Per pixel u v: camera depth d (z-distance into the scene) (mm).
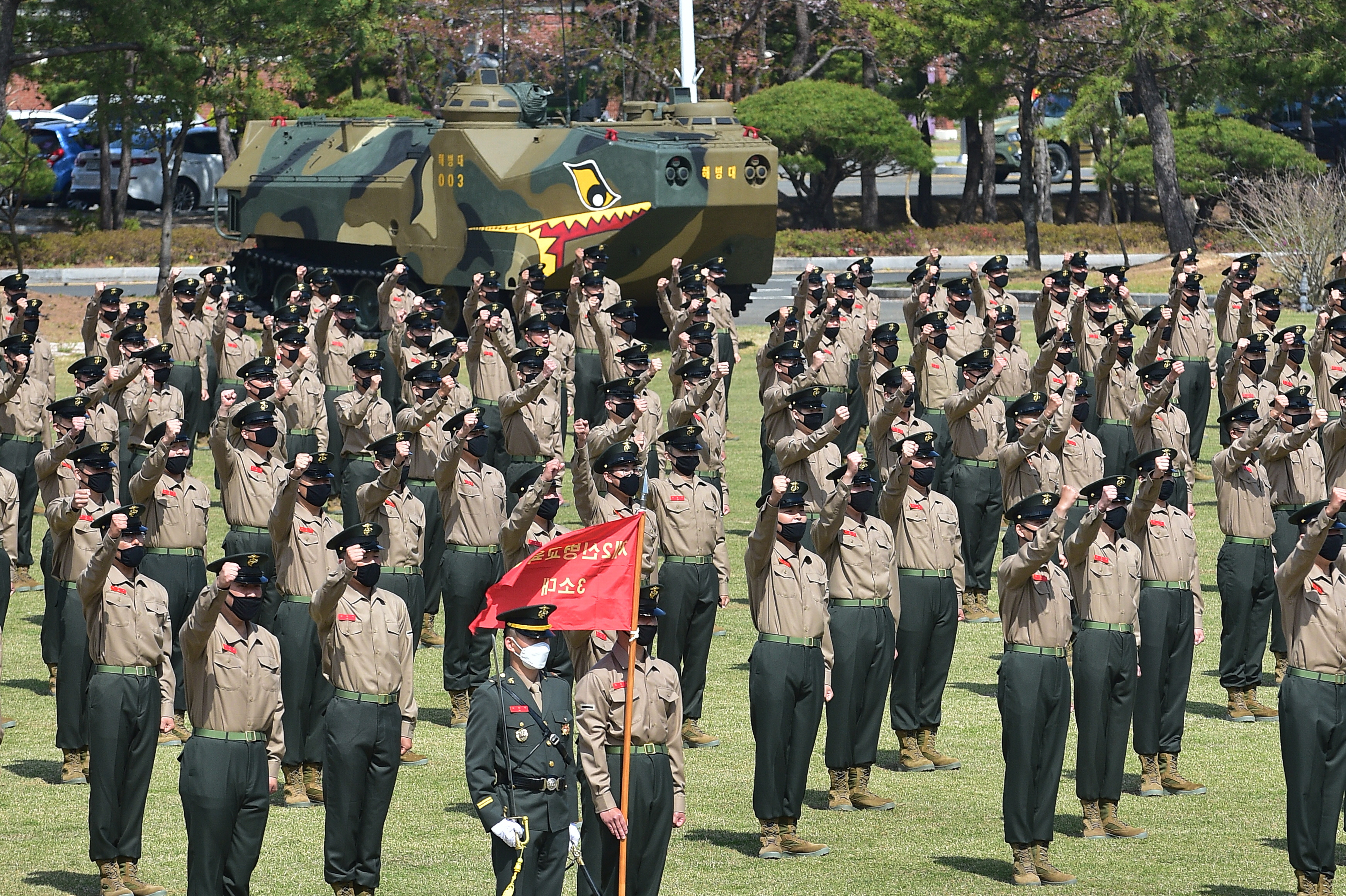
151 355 36781
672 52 116688
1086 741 24984
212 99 87188
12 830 25594
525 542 27578
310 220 73188
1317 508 22609
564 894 22812
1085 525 24422
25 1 85562
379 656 22188
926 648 28438
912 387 32719
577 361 49969
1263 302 44812
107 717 22562
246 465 30734
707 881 23141
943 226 135125
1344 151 120812
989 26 97750
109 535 22500
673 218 62781
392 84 126250
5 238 105250
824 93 119000
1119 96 104438
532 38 114812
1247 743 30062
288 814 26750
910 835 25219
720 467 38688
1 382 40156
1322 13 91125
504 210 64750
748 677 33844
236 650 21141
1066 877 23047
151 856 24578
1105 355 41406
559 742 20172
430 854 24234
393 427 37500
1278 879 23203
